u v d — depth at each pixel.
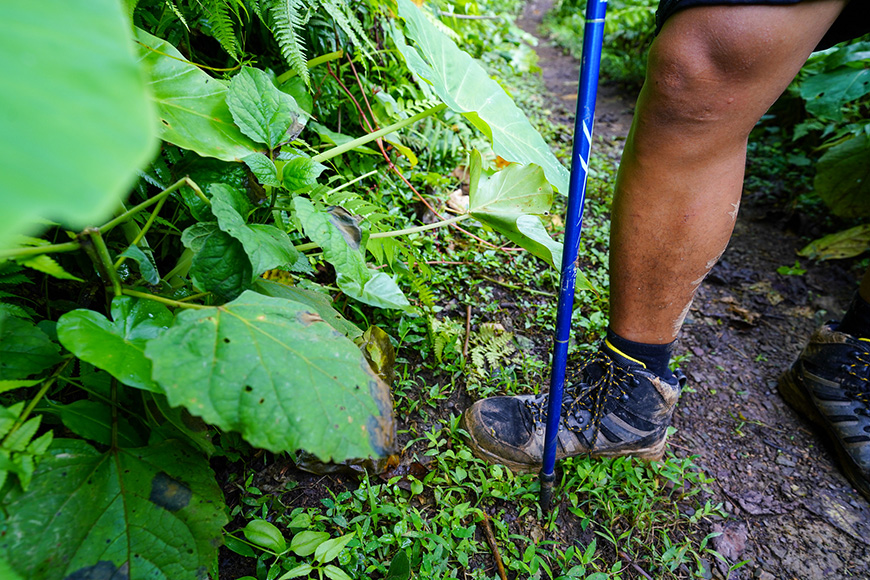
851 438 1.47
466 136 2.55
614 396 1.36
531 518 1.30
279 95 1.10
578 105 0.96
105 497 0.81
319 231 0.97
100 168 0.34
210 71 1.54
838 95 2.27
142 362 0.76
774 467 1.53
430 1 2.37
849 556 1.30
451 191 2.37
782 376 1.77
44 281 1.04
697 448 1.57
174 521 0.83
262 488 1.22
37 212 0.30
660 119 1.03
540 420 1.40
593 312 1.97
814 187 2.47
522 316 1.91
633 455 1.43
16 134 0.33
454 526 1.20
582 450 1.41
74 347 0.71
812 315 2.15
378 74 2.20
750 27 0.90
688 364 1.89
